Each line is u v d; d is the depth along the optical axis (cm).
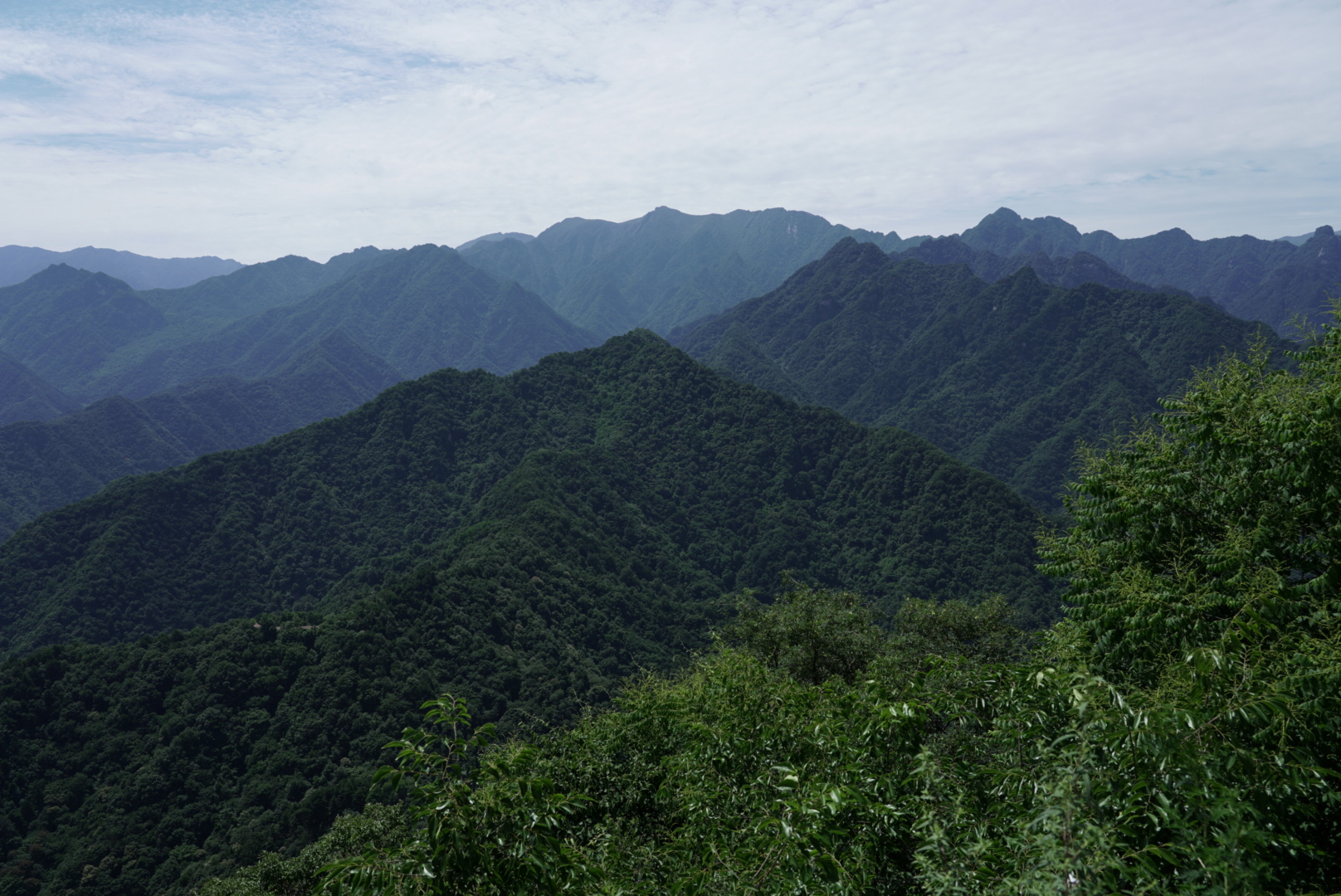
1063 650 866
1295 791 465
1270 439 841
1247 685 498
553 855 561
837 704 882
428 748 575
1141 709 475
